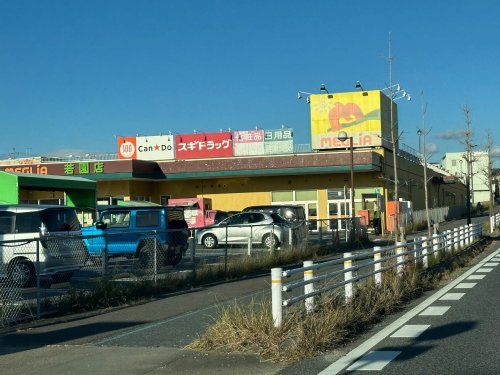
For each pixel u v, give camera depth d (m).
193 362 7.65
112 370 7.35
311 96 47.41
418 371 7.02
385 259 12.96
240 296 13.44
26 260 12.35
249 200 45.34
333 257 22.83
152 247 14.92
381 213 38.69
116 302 12.62
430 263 17.77
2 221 14.55
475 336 8.84
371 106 46.34
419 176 54.91
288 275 8.59
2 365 7.74
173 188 46.47
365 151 40.97
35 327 10.39
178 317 11.05
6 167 42.47
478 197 98.44
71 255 12.98
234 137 46.81
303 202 44.41
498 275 16.77
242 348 8.15
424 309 11.42
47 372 7.35
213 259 18.36
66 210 15.41
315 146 47.12
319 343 8.12
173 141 47.97
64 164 42.00
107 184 44.44
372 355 7.86
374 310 10.44
